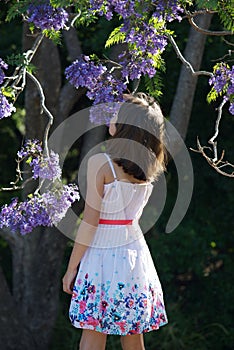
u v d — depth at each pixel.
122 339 3.63
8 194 8.06
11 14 3.70
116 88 3.59
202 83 7.05
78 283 3.54
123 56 3.78
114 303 3.49
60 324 7.14
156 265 7.43
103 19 6.54
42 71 6.13
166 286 7.64
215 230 7.66
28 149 3.64
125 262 3.52
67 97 6.52
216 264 7.86
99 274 3.50
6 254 8.12
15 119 8.01
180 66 6.96
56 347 6.96
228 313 7.66
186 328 7.29
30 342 6.75
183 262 7.56
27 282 6.86
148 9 3.55
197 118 7.37
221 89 3.59
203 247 7.56
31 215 3.51
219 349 7.43
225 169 7.41
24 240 6.79
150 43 3.51
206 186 7.62
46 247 6.77
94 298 3.49
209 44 6.83
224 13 3.54
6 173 8.18
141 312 3.52
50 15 3.53
